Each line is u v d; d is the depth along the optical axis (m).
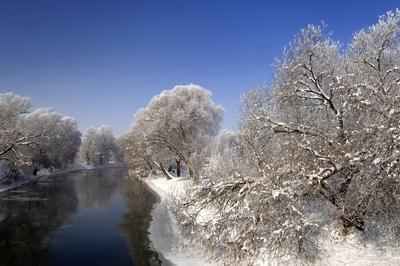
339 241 14.62
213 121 52.78
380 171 12.78
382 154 12.66
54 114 78.75
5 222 28.66
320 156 14.44
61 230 25.95
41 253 20.83
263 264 14.84
